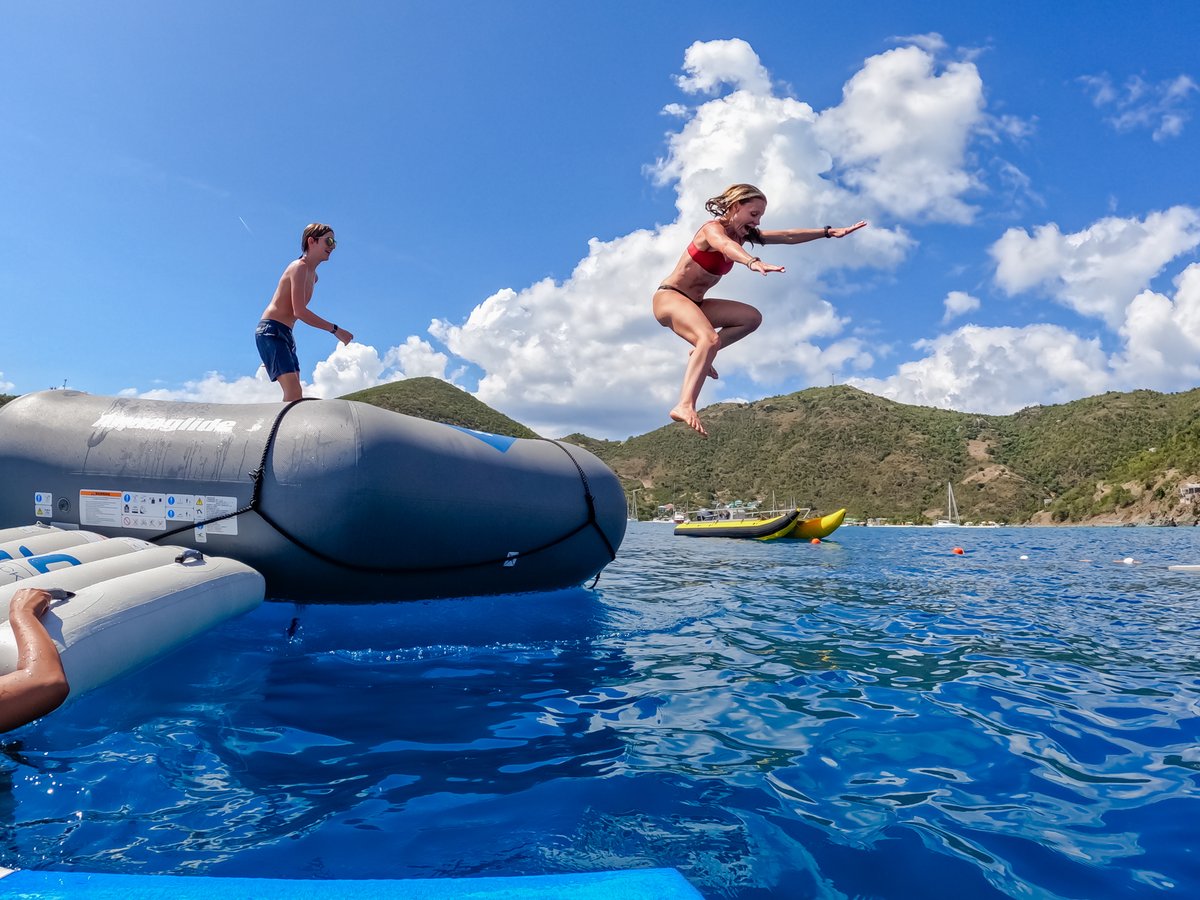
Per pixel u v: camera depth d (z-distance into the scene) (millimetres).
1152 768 2500
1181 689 3564
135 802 2074
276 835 1887
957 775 2422
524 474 5508
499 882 1322
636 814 2068
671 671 3883
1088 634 5164
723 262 3291
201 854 1773
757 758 2557
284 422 4605
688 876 1727
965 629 5352
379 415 4805
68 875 1346
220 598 3697
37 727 2672
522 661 4055
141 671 3445
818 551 16906
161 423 4676
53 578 3242
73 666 2684
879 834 1973
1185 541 26844
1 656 2447
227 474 4480
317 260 5324
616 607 6156
